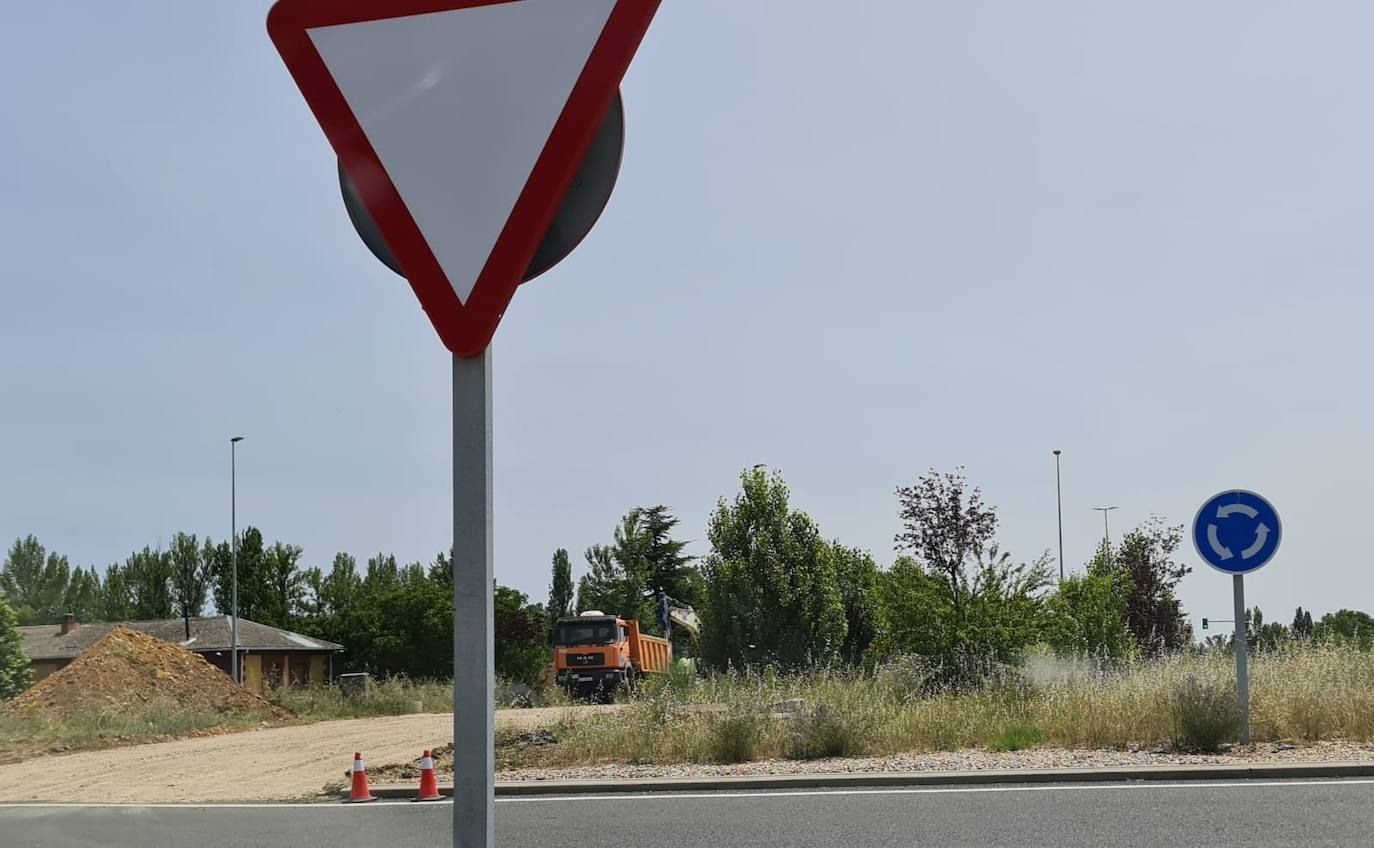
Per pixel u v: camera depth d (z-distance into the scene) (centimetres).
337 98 217
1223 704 1212
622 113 217
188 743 2011
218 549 7438
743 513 2655
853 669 2033
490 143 213
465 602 202
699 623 2720
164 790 1291
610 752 1330
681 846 823
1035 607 1966
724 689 1661
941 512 1984
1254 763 1084
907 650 1958
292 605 7412
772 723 1381
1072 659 1909
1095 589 2538
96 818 1041
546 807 1016
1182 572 3022
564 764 1304
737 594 2616
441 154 214
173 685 2798
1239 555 1226
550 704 3272
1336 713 1254
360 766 1145
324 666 6028
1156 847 770
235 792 1240
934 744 1313
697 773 1177
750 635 2566
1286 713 1262
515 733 1503
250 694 2958
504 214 212
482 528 205
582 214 215
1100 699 1387
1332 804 899
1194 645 2272
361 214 221
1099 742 1269
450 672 5797
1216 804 909
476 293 211
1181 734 1217
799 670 2159
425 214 213
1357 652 1612
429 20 216
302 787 1252
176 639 5459
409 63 215
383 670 5903
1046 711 1391
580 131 211
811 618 2589
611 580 7331
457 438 209
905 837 823
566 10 212
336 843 884
